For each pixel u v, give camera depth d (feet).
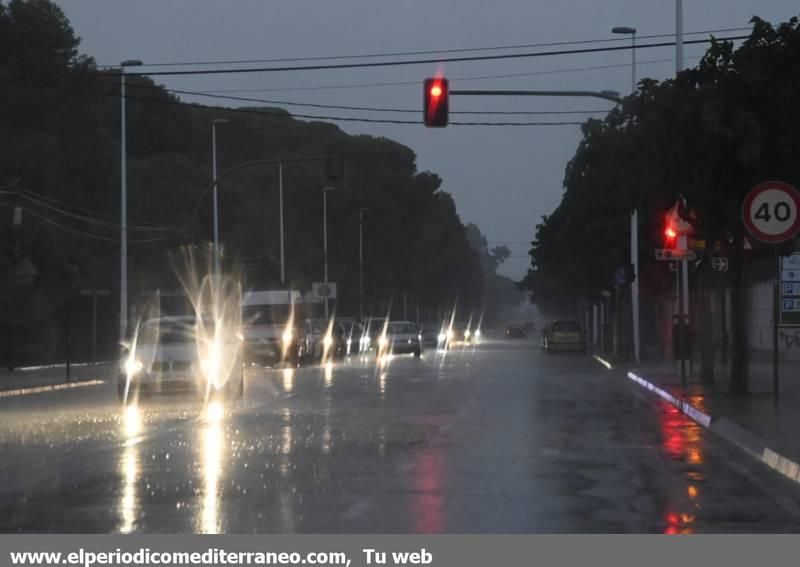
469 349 602.44
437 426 160.86
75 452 130.72
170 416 178.70
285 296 387.14
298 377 299.58
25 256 338.13
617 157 205.46
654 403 203.10
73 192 448.65
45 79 468.75
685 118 177.88
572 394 227.40
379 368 355.77
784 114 176.04
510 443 139.33
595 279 442.09
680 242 219.82
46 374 296.10
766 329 335.67
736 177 183.01
